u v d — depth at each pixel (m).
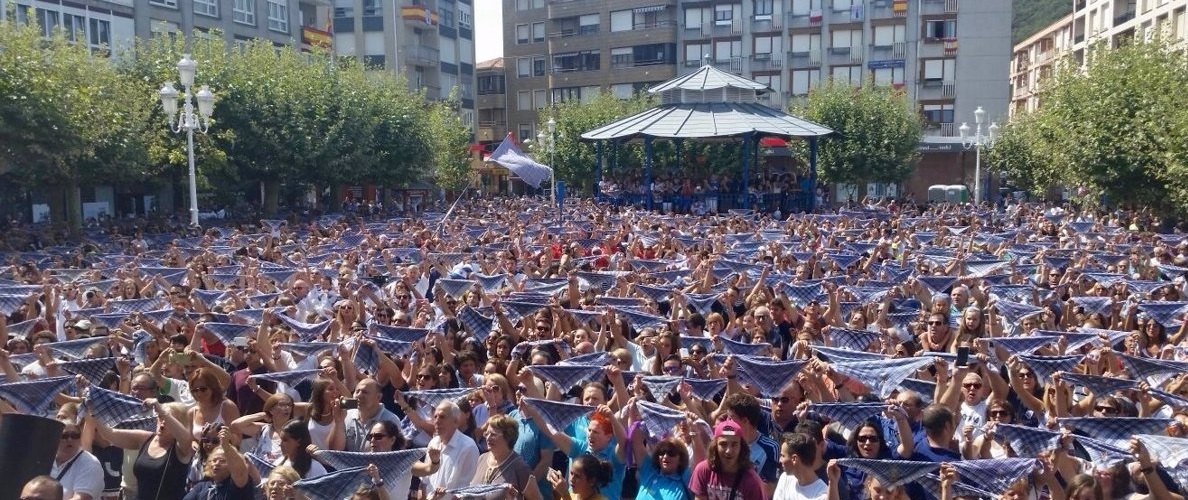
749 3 83.94
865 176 63.03
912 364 9.59
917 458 7.78
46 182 35.28
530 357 11.07
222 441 7.61
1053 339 11.37
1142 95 33.72
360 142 48.00
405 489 7.81
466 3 94.19
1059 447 7.41
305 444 7.89
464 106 94.25
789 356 11.95
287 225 36.78
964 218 36.06
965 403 9.43
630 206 43.50
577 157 70.31
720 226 29.67
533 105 97.06
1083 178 36.03
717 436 7.24
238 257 23.05
